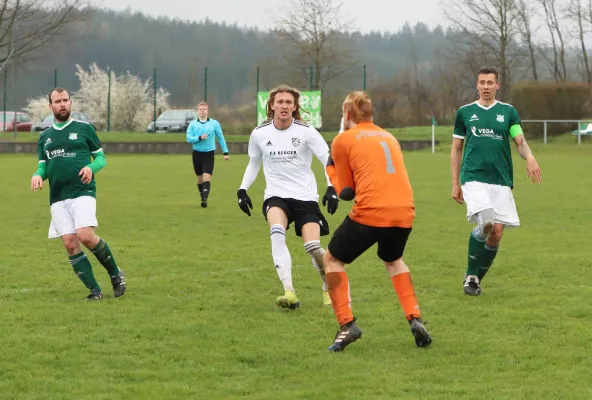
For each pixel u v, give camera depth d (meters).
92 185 10.73
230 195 25.42
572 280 11.94
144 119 73.62
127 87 74.44
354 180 8.30
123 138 55.59
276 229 9.95
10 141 50.34
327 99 63.59
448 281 11.87
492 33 65.81
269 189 10.24
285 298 9.84
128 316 9.70
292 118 10.27
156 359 7.93
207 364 7.79
